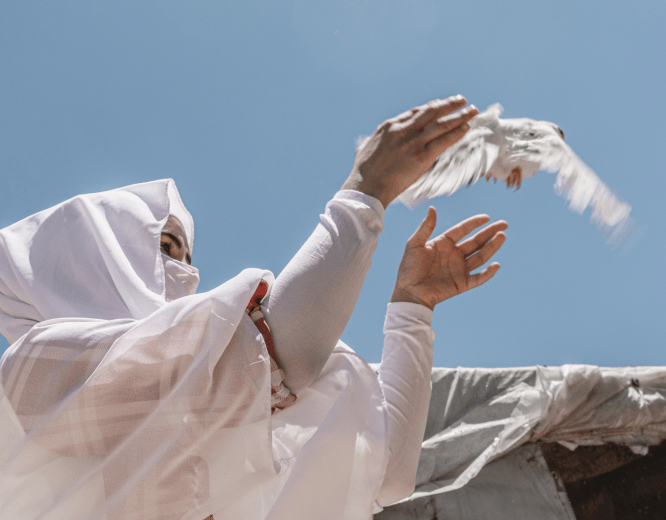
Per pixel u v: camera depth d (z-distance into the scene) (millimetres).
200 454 717
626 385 2922
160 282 996
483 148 1029
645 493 2867
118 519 648
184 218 1486
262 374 745
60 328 779
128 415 726
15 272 974
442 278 1222
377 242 863
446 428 2635
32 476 693
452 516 2637
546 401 2732
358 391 985
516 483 2799
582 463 2904
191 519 682
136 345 729
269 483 907
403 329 1136
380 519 2635
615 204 997
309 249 822
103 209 1064
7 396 724
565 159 1059
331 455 857
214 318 746
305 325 782
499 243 1270
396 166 883
